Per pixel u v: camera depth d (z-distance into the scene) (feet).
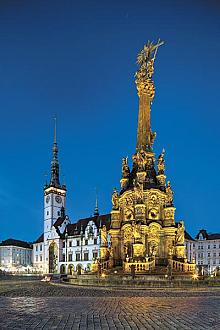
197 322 48.88
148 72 179.73
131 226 152.87
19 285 141.28
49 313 56.90
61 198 496.23
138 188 154.61
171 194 157.38
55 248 461.37
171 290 100.27
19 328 44.68
